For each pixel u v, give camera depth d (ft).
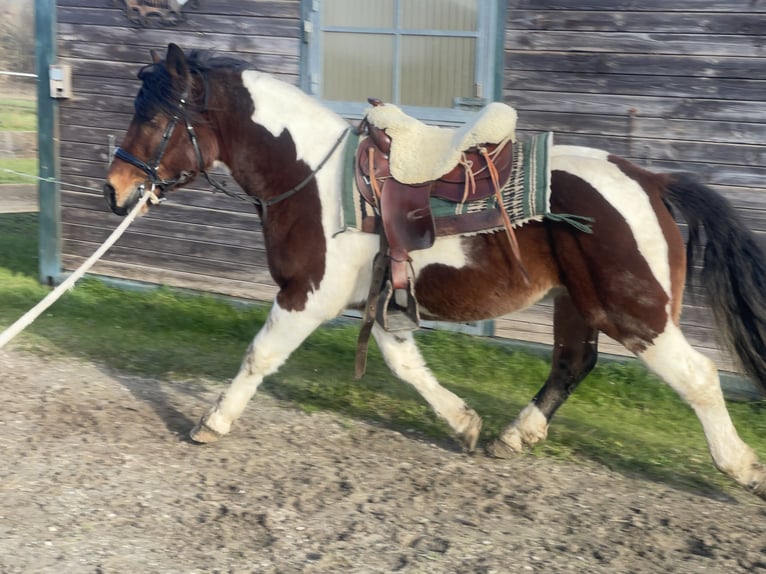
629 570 10.42
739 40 16.78
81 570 10.02
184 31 21.63
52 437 13.78
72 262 23.88
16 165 39.01
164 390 16.30
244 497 12.02
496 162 11.88
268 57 20.89
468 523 11.49
